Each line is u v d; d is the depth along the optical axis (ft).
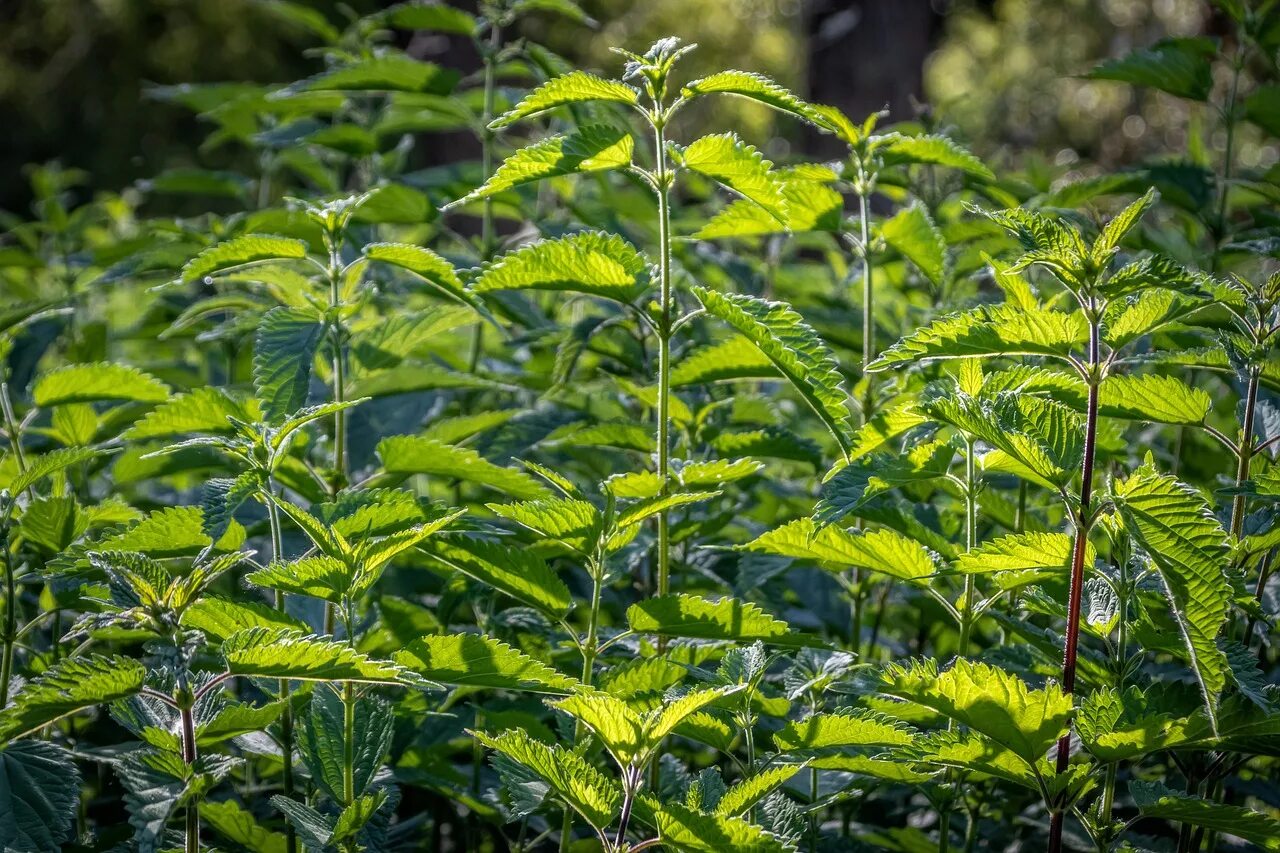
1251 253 7.38
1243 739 6.01
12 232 10.67
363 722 6.16
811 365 6.15
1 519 6.34
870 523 6.76
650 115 6.28
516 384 7.57
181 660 5.77
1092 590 6.25
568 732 6.36
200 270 6.47
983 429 5.93
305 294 6.69
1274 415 6.45
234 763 5.95
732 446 6.86
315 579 5.97
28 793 6.01
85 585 6.02
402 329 6.88
